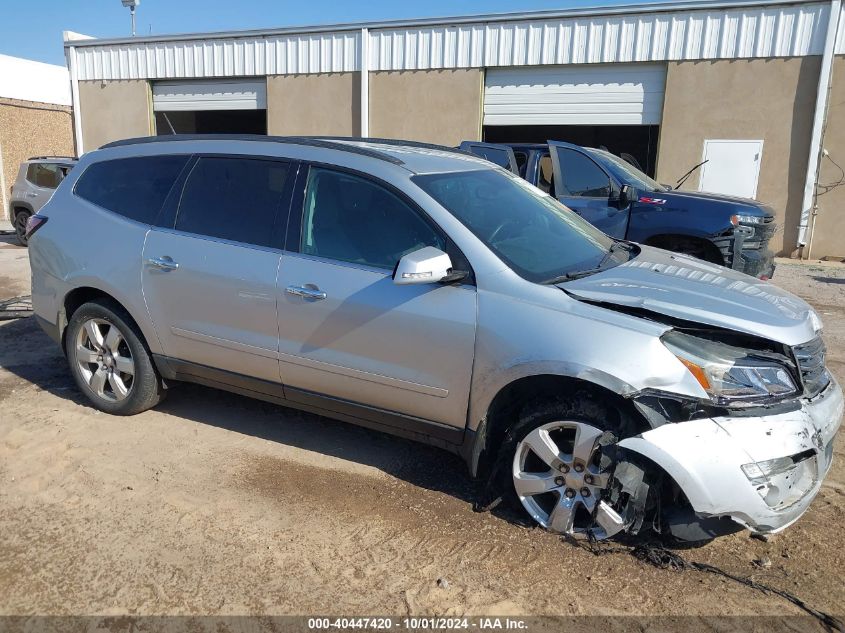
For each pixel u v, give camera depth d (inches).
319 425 185.0
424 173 152.4
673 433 116.3
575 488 128.4
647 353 119.6
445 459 166.2
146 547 128.6
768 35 511.2
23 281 383.2
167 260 166.9
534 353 126.3
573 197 327.0
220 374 167.6
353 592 117.2
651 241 314.3
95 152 192.4
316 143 160.9
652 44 542.0
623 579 121.1
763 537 133.7
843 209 517.3
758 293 139.9
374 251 145.9
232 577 120.5
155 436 175.6
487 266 134.9
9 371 223.3
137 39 715.4
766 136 525.7
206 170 169.6
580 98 578.6
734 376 118.7
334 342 147.5
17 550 127.3
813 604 115.2
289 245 154.2
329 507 143.5
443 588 118.2
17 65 874.1
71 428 179.0
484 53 591.8
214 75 693.9
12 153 875.4
